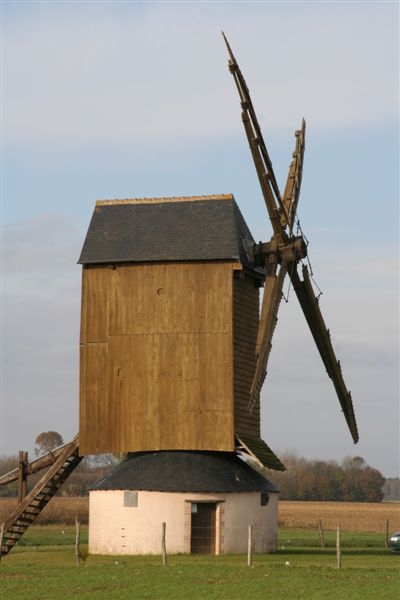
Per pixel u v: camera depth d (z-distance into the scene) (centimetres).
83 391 8150
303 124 8856
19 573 6266
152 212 8344
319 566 6556
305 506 19588
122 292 8138
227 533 7650
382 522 14962
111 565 6700
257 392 7738
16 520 8312
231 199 8275
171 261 8038
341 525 14262
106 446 8050
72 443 8312
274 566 6512
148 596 5359
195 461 7819
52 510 14175
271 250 8081
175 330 7994
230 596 5353
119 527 7694
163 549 6588
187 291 8006
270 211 7956
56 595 5391
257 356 7819
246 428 8062
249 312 8288
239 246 8031
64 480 8519
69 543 9550
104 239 8262
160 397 7962
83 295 8219
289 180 8569
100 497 7831
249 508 7788
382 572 6222
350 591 5469
